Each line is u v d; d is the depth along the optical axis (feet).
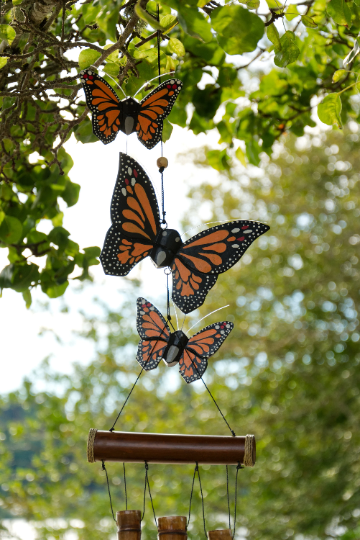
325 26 8.96
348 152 26.71
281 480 27.09
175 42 6.80
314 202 28.37
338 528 26.17
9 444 27.12
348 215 27.58
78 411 26.18
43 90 6.78
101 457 5.26
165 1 4.93
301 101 9.80
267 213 29.01
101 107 5.24
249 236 5.32
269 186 28.73
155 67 7.02
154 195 5.31
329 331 26.94
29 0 6.30
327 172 27.45
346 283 26.96
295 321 27.73
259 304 28.48
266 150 10.12
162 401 27.32
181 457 5.26
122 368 26.84
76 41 7.00
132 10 6.53
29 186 8.70
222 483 25.94
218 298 28.17
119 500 24.95
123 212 5.13
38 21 6.68
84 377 26.81
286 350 27.76
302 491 25.27
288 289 27.45
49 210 8.99
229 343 26.61
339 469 24.84
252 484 27.27
